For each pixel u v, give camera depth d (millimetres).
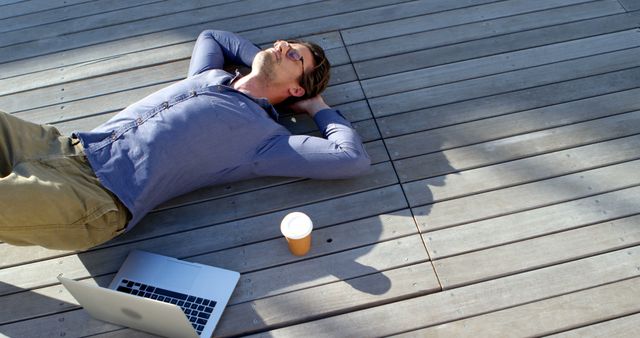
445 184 2121
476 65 2518
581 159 2168
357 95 2436
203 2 2873
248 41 2469
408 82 2469
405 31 2680
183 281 1892
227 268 1941
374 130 2307
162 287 1881
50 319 1848
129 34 2738
